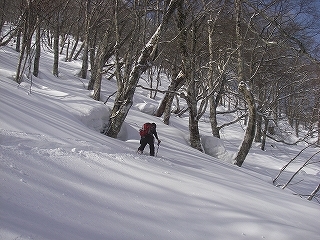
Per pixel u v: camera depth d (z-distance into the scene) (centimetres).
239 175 850
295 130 3095
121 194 420
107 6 1877
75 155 519
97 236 292
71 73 2323
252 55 1310
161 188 488
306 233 436
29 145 489
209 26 1395
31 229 261
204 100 1409
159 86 3519
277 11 1099
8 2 1542
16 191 319
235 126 2711
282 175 1537
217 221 413
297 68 1633
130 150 756
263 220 445
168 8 945
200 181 588
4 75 1283
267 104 1967
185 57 1297
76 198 360
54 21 2009
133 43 992
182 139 1390
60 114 888
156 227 355
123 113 984
